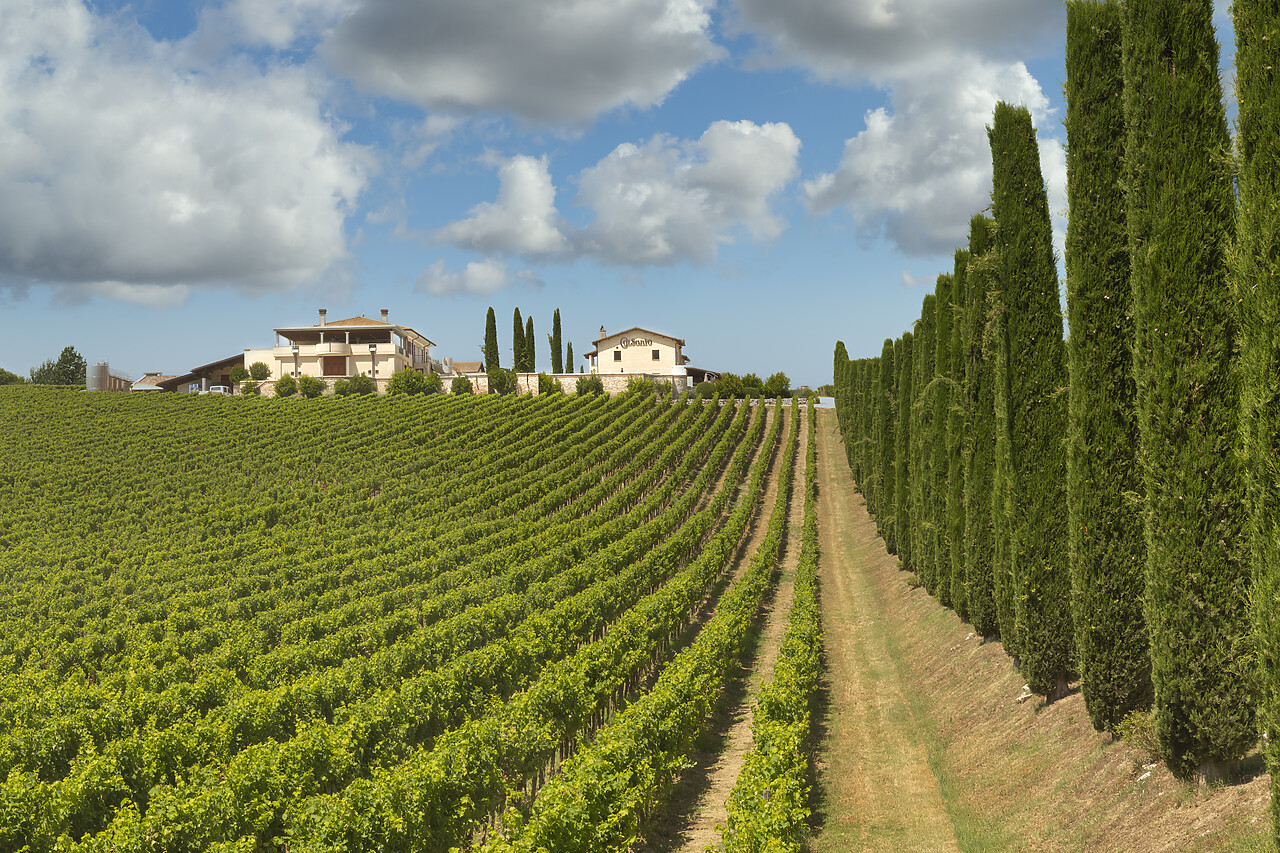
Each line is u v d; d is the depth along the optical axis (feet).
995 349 51.90
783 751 39.04
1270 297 22.39
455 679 59.26
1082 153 37.73
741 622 76.89
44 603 106.73
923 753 49.34
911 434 94.27
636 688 69.56
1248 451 23.44
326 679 61.31
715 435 224.33
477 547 121.90
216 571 117.80
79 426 214.48
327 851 34.94
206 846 38.27
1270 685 22.67
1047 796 36.04
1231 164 27.99
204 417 224.94
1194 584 29.04
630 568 100.53
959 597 66.49
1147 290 30.58
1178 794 29.71
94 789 44.21
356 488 167.22
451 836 39.86
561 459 187.21
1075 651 43.16
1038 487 44.39
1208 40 29.50
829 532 143.64
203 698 61.36
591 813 36.35
